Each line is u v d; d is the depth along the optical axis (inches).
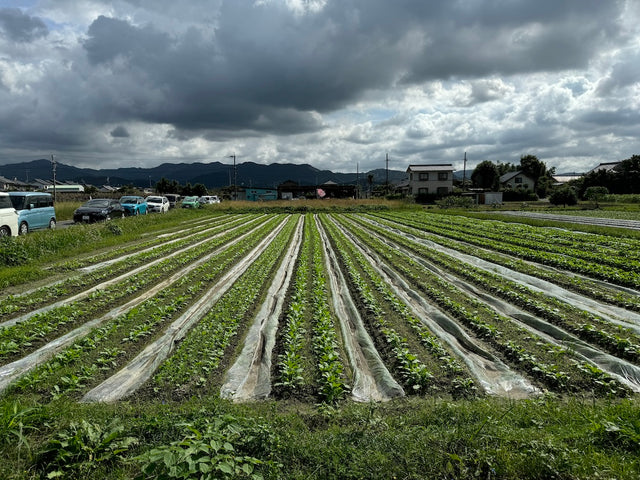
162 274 536.1
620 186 2593.5
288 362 246.8
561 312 361.1
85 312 366.3
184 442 134.6
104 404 206.1
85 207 1096.2
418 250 741.9
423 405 207.5
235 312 371.2
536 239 826.2
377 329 330.3
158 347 292.7
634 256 595.5
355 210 2055.9
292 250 786.2
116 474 149.6
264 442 162.9
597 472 142.4
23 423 175.0
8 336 300.2
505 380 242.7
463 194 2856.8
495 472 146.7
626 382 233.9
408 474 148.9
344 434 174.7
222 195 3727.9
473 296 442.3
